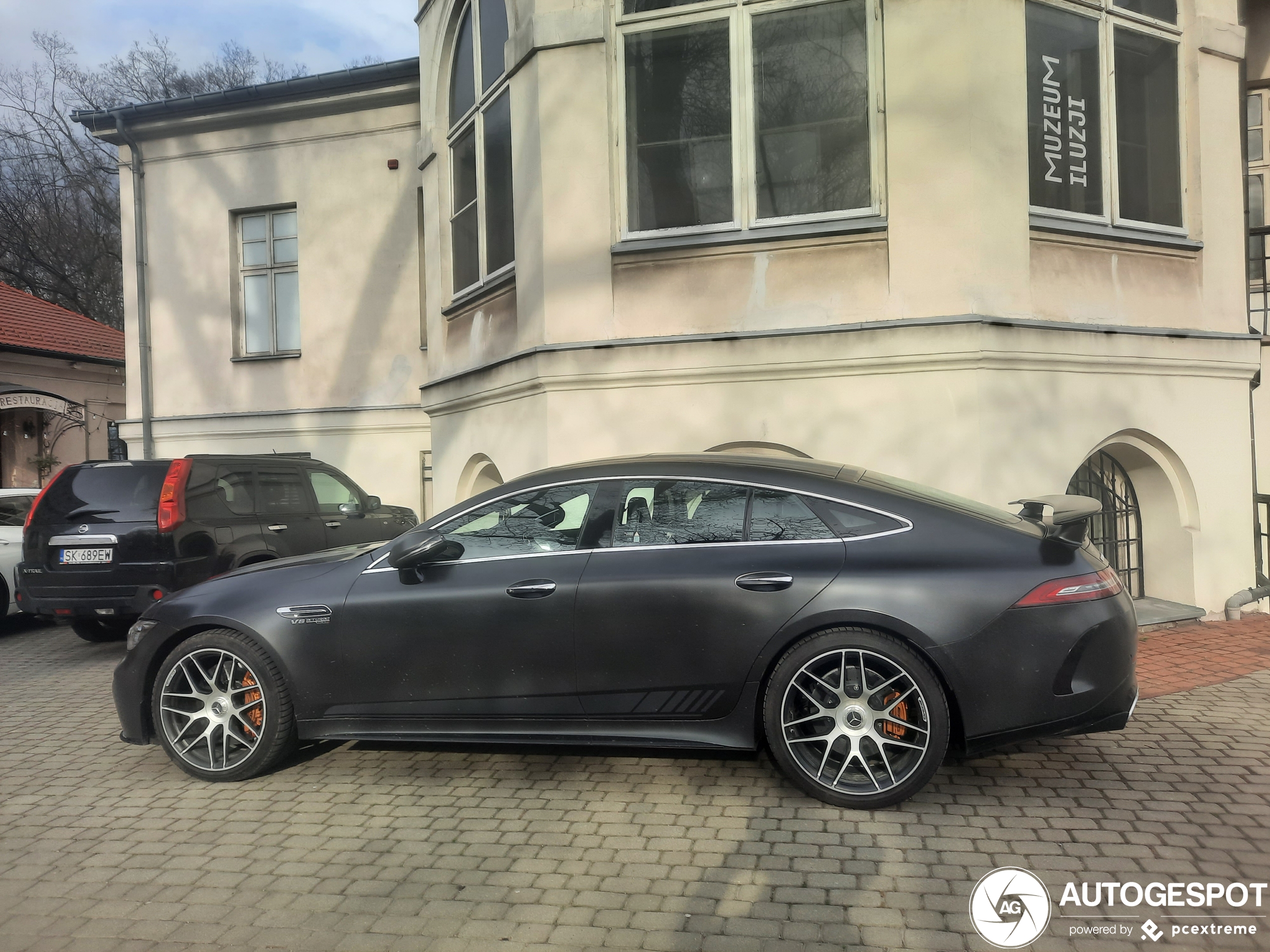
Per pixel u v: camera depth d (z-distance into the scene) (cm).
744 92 696
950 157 639
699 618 385
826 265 673
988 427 629
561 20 711
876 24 666
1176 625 711
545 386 707
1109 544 770
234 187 1312
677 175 712
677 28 708
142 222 1354
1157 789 390
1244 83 782
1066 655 362
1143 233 725
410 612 414
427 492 1245
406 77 1205
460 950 278
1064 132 698
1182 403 717
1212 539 733
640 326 707
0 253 3092
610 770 431
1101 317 704
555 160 716
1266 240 968
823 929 285
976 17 638
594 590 397
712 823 366
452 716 414
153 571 695
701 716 391
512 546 420
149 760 469
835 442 655
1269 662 596
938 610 364
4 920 302
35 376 1730
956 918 290
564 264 715
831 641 372
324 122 1266
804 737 381
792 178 690
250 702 427
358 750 470
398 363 1248
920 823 361
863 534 386
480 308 870
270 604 427
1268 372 913
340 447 1270
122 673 446
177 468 723
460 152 927
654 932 285
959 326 621
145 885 325
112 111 1313
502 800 398
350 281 1266
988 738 366
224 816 388
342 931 290
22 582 720
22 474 1714
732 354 668
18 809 402
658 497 412
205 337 1335
